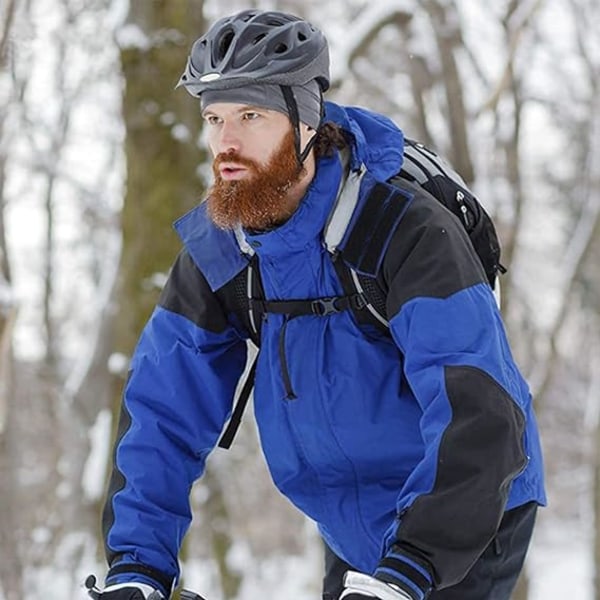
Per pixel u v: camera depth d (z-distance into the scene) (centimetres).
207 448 719
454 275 613
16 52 2048
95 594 647
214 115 634
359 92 3141
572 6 3062
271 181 629
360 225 643
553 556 5594
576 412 5709
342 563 745
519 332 3881
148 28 1770
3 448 2872
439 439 578
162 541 677
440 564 563
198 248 695
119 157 3616
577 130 3391
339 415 665
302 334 666
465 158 2614
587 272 3366
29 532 3453
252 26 629
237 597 2653
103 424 2127
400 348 636
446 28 2605
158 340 711
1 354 1753
